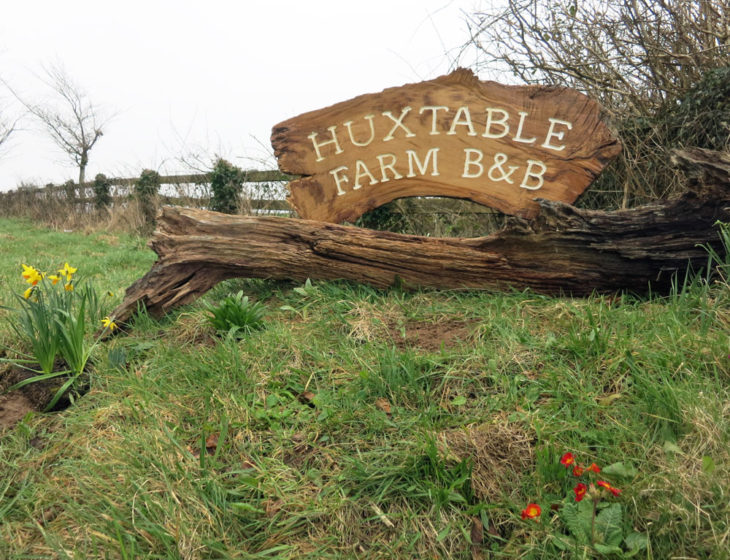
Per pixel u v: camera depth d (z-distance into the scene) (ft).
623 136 15.93
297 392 9.38
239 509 7.02
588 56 16.69
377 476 7.23
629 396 8.13
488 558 6.34
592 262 11.92
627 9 16.14
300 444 8.11
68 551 6.59
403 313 11.82
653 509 6.25
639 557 5.92
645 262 11.57
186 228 13.07
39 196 62.64
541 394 8.50
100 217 49.70
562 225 11.86
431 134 14.11
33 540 6.99
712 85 14.03
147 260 25.57
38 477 8.09
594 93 16.65
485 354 9.43
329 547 6.60
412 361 9.19
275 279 13.84
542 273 12.24
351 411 8.54
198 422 8.84
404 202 18.48
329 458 7.77
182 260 12.87
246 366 10.04
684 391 7.61
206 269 13.25
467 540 6.43
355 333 10.94
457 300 12.46
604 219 11.70
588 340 9.21
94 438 8.64
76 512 7.09
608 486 5.81
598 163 13.20
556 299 11.90
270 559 6.39
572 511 6.33
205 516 6.91
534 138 13.55
